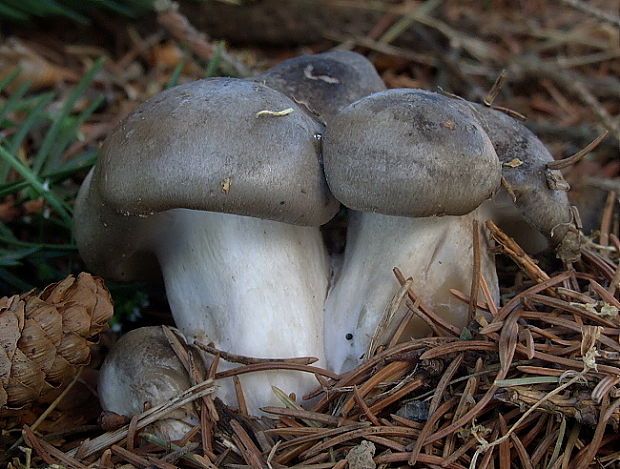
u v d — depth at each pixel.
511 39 0.59
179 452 0.30
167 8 0.50
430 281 0.33
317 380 0.32
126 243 0.33
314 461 0.30
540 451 0.29
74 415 0.34
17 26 0.55
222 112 0.29
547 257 0.37
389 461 0.29
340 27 0.57
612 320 0.31
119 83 0.52
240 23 0.56
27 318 0.30
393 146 0.29
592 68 0.57
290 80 0.35
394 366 0.31
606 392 0.29
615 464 0.29
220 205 0.29
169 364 0.32
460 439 0.30
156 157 0.29
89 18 0.55
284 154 0.29
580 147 0.48
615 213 0.41
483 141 0.30
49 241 0.42
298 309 0.32
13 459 0.30
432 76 0.56
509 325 0.31
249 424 0.31
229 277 0.32
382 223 0.33
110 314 0.31
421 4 0.60
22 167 0.39
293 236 0.33
